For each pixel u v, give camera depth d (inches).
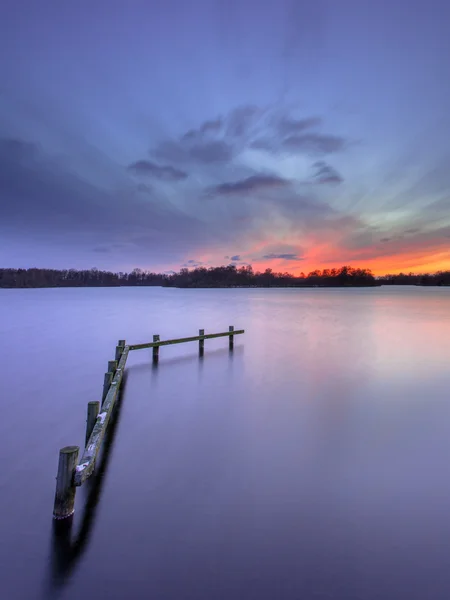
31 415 321.1
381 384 425.1
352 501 191.0
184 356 598.9
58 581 137.8
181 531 164.9
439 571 143.1
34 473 217.5
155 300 2546.8
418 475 219.1
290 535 163.3
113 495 193.5
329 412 329.7
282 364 536.7
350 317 1300.4
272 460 236.5
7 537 159.9
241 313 1467.8
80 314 1365.7
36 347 669.9
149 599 129.1
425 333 874.8
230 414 323.3
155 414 323.0
